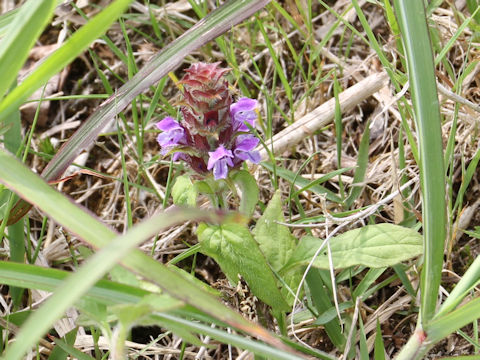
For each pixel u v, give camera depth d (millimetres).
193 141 305
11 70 259
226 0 323
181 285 242
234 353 333
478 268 271
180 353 327
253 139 306
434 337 264
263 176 376
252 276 293
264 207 352
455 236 336
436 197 269
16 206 314
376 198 362
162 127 305
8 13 331
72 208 247
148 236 233
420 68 275
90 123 321
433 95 274
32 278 264
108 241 243
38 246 340
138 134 370
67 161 319
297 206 349
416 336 268
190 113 300
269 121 370
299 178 358
